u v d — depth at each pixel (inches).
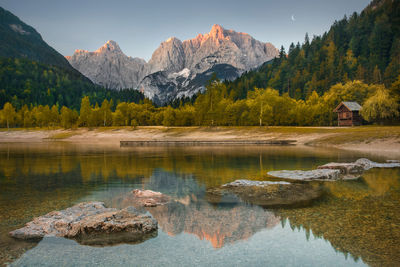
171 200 553.0
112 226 379.9
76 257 308.7
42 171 975.6
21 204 531.5
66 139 4104.3
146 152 1798.7
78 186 705.6
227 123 4202.8
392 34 7864.2
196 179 797.9
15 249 328.8
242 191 622.2
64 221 400.2
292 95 6973.4
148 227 385.4
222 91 5369.1
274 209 481.4
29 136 4909.0
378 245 328.8
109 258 305.6
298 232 374.0
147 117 5590.6
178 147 2322.8
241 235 367.6
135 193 612.7
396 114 2957.7
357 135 2101.4
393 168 935.0
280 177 806.5
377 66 6323.8
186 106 5615.2
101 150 2007.9
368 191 606.9
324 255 306.0
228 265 287.0
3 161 1296.8
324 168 926.4
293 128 3171.8
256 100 3870.6
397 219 418.3
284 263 289.9
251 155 1510.8
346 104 3403.1
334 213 452.4
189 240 354.3
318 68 7445.9
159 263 292.7
